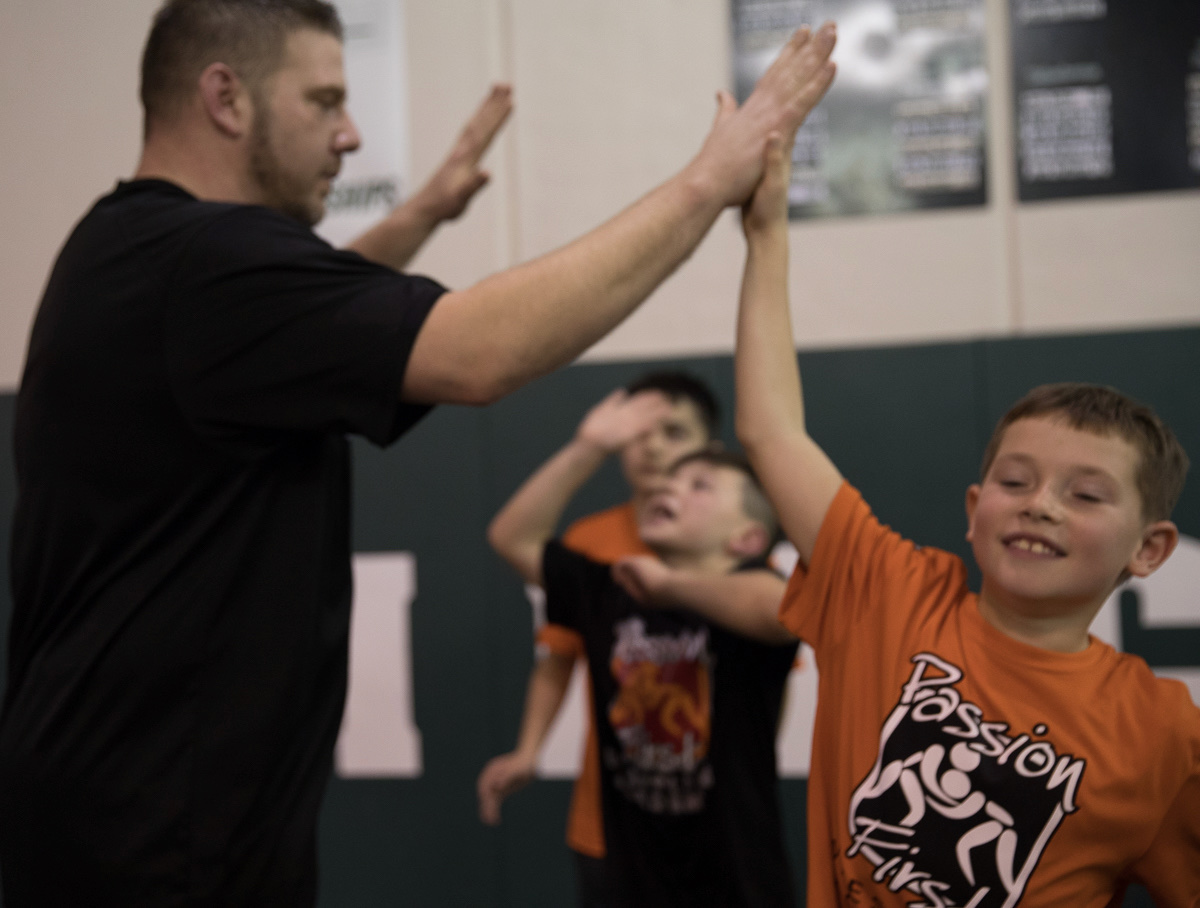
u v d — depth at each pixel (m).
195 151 1.00
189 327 0.83
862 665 0.88
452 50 2.32
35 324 0.95
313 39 1.03
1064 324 2.14
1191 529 2.03
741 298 0.97
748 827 1.32
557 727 2.18
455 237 2.34
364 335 0.81
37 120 2.43
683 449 1.97
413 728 2.25
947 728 0.82
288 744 0.91
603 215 2.30
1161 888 0.81
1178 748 0.79
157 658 0.86
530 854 2.19
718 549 1.47
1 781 0.89
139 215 0.91
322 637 0.93
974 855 0.78
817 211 2.22
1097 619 2.07
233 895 0.88
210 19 0.98
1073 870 0.77
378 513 2.29
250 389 0.83
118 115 2.40
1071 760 0.79
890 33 2.18
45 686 0.88
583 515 2.21
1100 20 2.11
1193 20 2.07
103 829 0.85
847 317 2.21
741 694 1.34
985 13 2.15
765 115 0.93
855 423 2.17
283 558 0.90
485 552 2.25
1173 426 2.05
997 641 0.85
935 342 2.14
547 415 2.25
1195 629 2.02
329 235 2.37
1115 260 2.12
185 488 0.87
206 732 0.87
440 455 2.28
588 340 0.85
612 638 1.48
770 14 2.23
